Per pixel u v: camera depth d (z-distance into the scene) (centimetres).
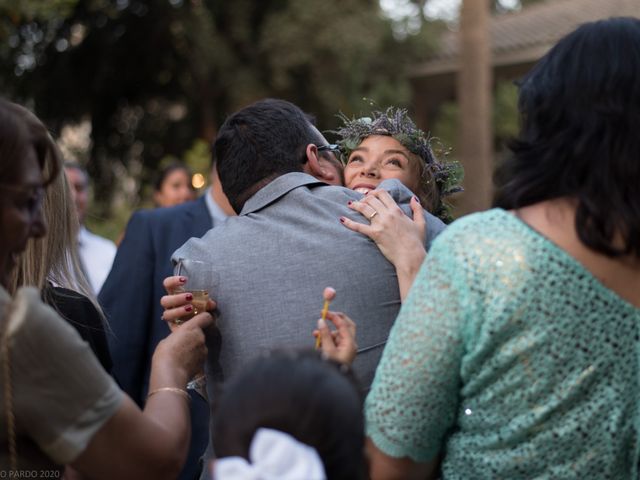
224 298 206
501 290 160
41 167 177
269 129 223
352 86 1571
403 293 198
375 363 199
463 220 170
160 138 1745
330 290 189
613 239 159
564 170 163
